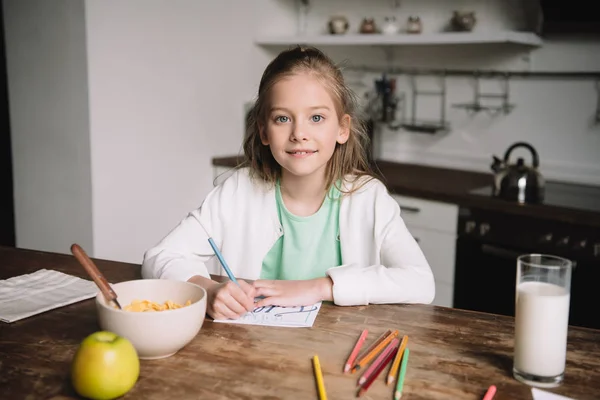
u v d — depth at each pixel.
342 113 1.42
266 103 1.35
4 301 1.16
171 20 2.86
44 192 2.88
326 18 3.53
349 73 3.55
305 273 1.50
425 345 1.00
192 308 0.93
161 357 0.93
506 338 1.04
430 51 3.24
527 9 2.89
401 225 1.44
